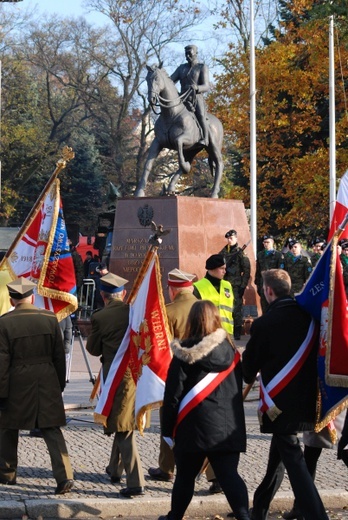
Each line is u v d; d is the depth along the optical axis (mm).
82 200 54250
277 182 37438
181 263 19281
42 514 7312
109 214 25938
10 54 47812
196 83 20625
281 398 6688
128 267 19750
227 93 37938
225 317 9281
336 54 32906
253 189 27875
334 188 28406
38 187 52375
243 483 6344
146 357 7824
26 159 47562
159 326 7902
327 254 6922
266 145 36969
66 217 54594
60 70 50594
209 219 20094
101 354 8328
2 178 47094
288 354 6754
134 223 19797
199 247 19750
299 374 6750
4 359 7766
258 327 6820
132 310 8070
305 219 36469
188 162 21078
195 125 20500
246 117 36812
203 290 9227
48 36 48375
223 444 6316
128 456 7742
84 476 8406
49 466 8789
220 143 21453
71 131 53781
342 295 6805
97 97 50250
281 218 36406
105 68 48125
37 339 7879
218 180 21375
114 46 46500
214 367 6391
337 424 7941
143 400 7734
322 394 6801
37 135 47750
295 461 6602
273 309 6902
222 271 9312
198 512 7523
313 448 7293
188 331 6527
